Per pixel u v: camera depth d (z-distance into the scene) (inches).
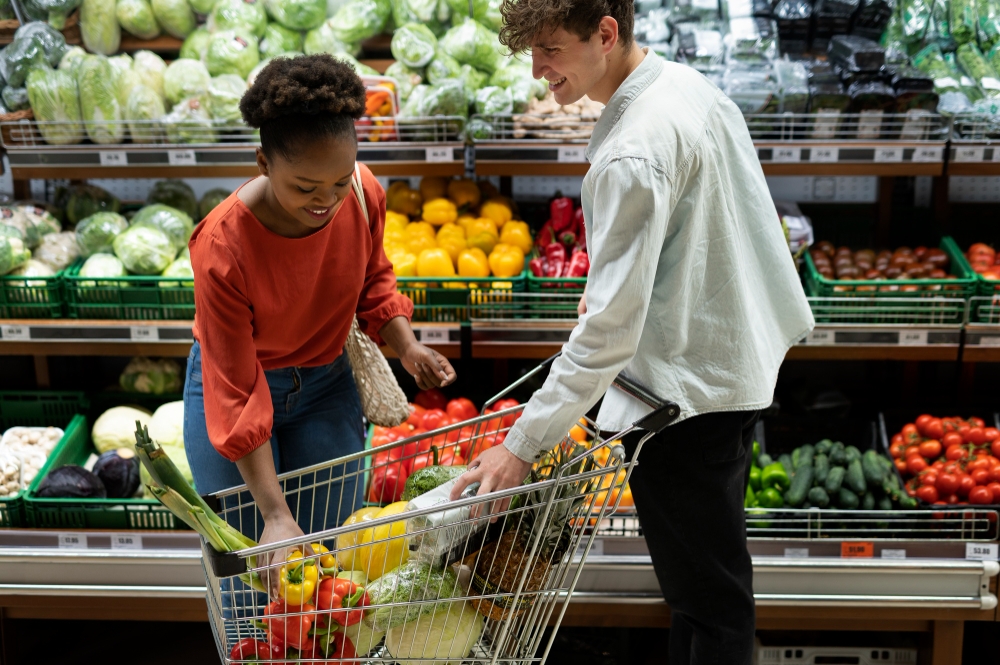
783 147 118.3
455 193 136.9
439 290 120.3
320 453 88.2
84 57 124.7
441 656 67.8
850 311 118.8
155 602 111.0
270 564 62.7
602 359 67.5
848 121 118.8
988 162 117.1
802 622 109.3
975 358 117.5
